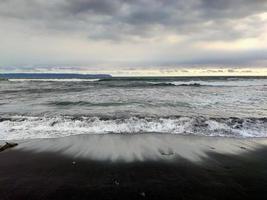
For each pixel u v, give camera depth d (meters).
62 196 4.22
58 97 19.50
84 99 17.97
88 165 5.72
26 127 9.66
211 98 18.73
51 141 7.91
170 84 38.03
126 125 9.89
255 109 13.52
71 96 20.28
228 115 11.73
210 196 4.20
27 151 6.85
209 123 10.04
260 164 5.77
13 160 6.12
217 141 7.89
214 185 4.62
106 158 6.22
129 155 6.46
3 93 23.39
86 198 4.14
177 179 4.91
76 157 6.30
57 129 9.46
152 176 5.06
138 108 13.73
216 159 6.13
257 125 9.85
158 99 17.98
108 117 11.02
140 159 6.13
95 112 12.41
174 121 10.27
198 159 6.13
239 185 4.62
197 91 25.61
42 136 8.58
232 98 18.72
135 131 9.27
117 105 14.86
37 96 20.39
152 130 9.39
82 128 9.59
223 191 4.38
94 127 9.70
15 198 4.16
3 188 4.54
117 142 7.76
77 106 14.49
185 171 5.33
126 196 4.21
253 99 18.08
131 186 4.59
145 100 17.33
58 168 5.54
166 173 5.22
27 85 37.44
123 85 36.09
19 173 5.27
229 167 5.57
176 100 17.36
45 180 4.88
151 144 7.53
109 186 4.59
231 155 6.45
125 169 5.46
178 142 7.76
